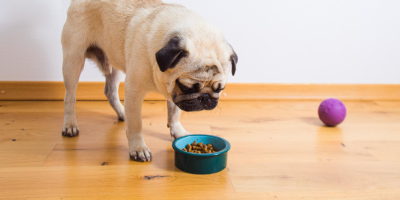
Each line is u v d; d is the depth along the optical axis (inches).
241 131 88.5
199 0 111.7
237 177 62.4
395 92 127.2
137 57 63.4
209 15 113.3
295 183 61.0
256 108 111.0
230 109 108.5
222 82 58.4
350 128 94.4
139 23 66.6
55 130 84.0
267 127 92.6
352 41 121.8
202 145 68.5
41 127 85.7
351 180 63.1
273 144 80.1
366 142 83.8
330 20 119.1
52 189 55.4
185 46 54.5
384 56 124.5
